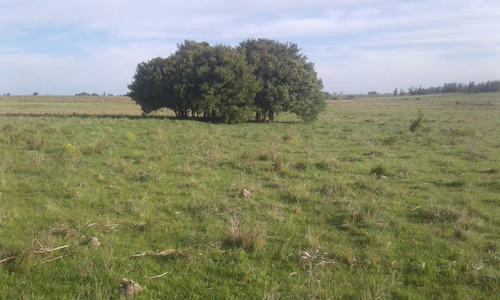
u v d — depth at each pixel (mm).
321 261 5461
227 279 4984
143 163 11953
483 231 6945
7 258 4992
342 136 21406
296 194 8695
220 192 9062
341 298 4594
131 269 5105
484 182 10695
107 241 5914
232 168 11945
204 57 30984
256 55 31516
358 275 5176
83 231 6168
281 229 6703
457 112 51469
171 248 5770
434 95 163875
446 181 10656
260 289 4742
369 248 5984
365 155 15336
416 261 5586
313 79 31562
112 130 20250
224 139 18656
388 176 11469
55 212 7043
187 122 27531
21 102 72312
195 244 5918
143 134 19625
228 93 29609
